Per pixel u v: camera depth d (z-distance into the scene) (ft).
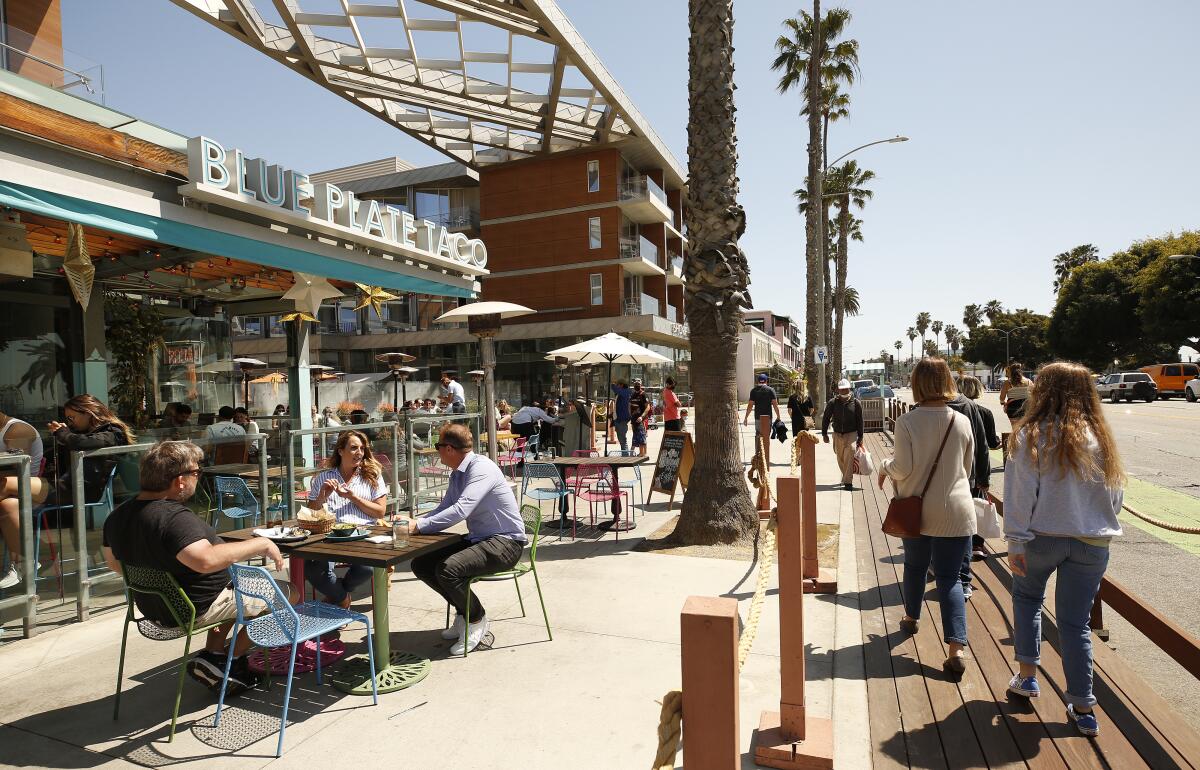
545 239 106.73
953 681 11.93
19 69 19.98
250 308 37.27
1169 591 17.81
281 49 42.32
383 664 12.73
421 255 29.96
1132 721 10.31
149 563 10.75
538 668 13.02
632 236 113.39
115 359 30.68
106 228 17.35
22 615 15.23
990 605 15.69
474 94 51.98
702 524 22.49
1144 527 25.22
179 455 11.16
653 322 99.45
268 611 11.85
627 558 21.12
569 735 10.46
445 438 14.56
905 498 12.62
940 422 12.48
